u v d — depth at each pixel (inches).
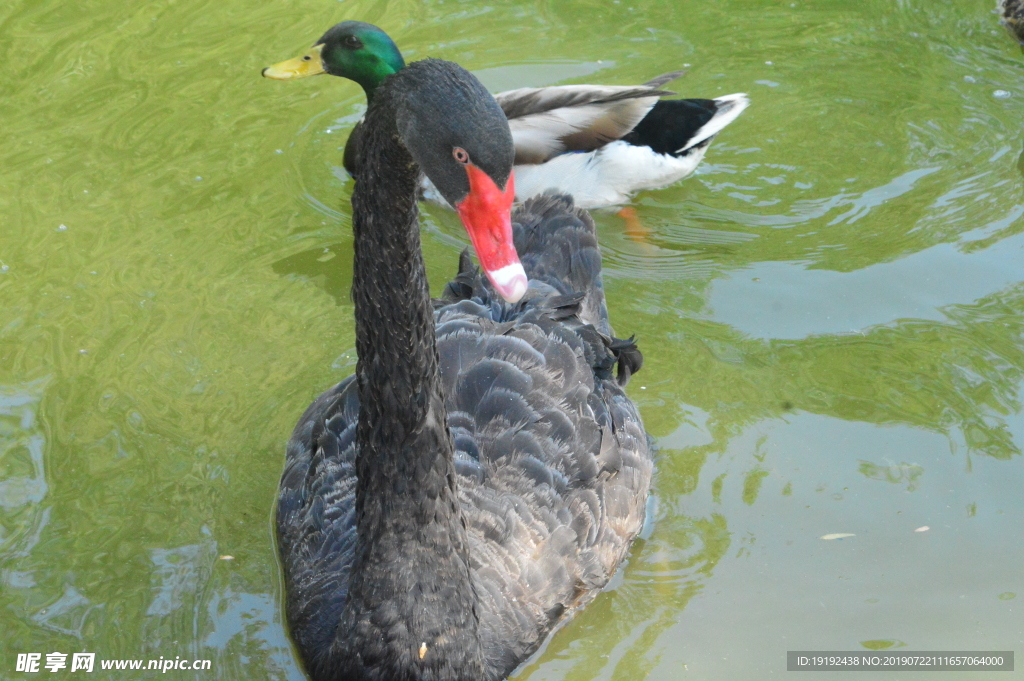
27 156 363.3
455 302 262.2
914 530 243.1
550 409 224.8
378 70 372.2
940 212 344.5
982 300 306.7
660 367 289.7
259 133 386.3
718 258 333.1
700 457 263.0
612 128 364.8
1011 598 226.4
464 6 466.9
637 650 217.0
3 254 319.3
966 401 275.0
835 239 337.7
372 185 168.7
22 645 213.2
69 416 269.1
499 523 213.2
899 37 442.0
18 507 245.3
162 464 257.9
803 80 417.1
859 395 278.7
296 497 233.8
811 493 253.1
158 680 207.5
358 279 178.9
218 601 225.5
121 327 296.7
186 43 430.9
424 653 195.6
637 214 361.4
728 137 389.4
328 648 203.8
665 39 444.8
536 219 282.5
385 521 192.7
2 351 286.0
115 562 233.3
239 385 281.4
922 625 220.8
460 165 157.1
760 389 282.0
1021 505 247.9
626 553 239.6
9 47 420.5
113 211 341.1
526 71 422.6
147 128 381.7
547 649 218.7
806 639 218.1
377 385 184.2
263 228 339.9
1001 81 411.5
